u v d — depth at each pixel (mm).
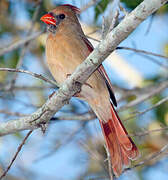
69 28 9773
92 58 7117
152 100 11906
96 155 10352
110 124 9656
